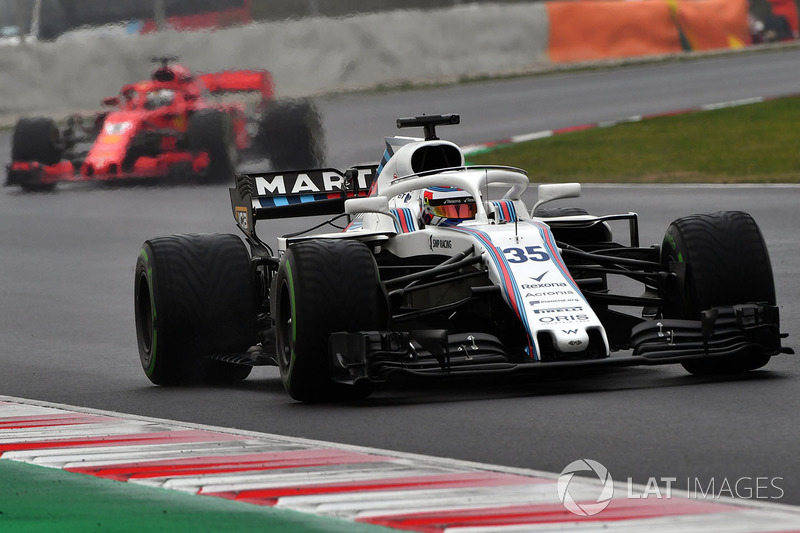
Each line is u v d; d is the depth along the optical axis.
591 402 24.47
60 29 127.56
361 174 33.91
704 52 148.50
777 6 159.38
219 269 30.19
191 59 117.44
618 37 142.62
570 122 99.50
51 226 66.69
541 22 138.50
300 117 80.56
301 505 18.00
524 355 25.52
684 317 26.84
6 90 121.19
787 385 25.23
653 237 52.50
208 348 29.95
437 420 23.62
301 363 25.45
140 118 80.44
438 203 28.75
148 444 22.77
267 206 32.72
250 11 118.56
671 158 79.44
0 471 21.22
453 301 27.91
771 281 26.47
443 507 17.48
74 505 18.81
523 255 26.12
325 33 120.69
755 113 97.31
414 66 128.25
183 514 18.00
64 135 82.31
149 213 68.62
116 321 41.69
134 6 122.88
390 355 24.59
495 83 129.00
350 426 23.58
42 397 29.56
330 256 25.61
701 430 21.55
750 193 63.53
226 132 79.12
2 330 41.03
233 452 21.69
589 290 29.83
